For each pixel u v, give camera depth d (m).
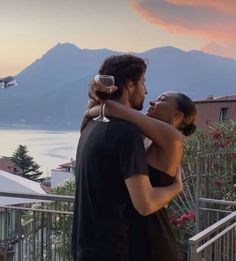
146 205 1.87
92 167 1.93
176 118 2.24
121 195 1.92
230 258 3.33
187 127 2.30
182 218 5.91
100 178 1.92
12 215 4.29
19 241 4.26
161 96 2.27
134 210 1.96
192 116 2.28
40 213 4.20
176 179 2.07
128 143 1.88
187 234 5.99
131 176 1.86
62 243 4.09
